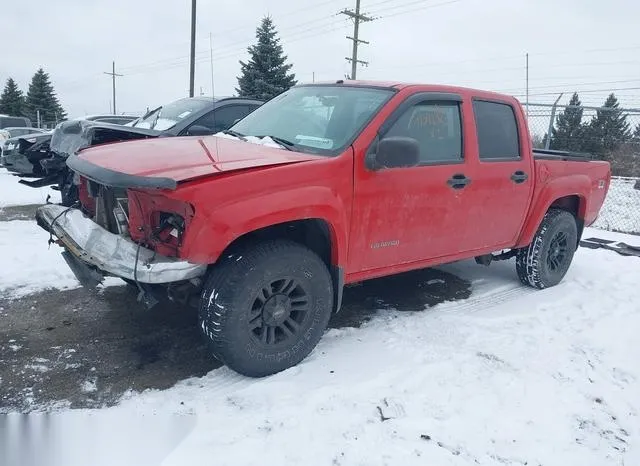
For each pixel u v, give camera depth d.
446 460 2.67
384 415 3.01
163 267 2.97
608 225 10.09
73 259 3.72
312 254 3.45
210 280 3.21
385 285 5.39
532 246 5.33
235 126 4.71
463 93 4.43
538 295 5.27
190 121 7.28
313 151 3.71
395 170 3.82
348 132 3.75
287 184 3.26
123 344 3.81
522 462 2.71
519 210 4.95
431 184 4.06
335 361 3.61
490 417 3.06
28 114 62.72
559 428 3.02
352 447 2.71
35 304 4.44
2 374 3.33
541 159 5.16
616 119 11.70
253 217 3.09
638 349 4.07
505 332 4.24
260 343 3.31
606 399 3.35
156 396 3.14
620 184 14.88
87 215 3.87
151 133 6.74
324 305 3.58
